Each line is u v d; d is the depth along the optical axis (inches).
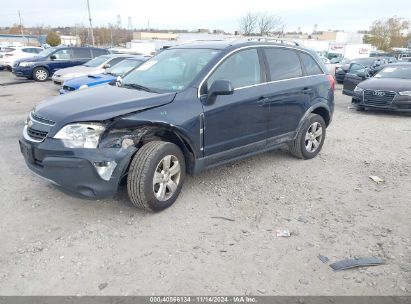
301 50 233.3
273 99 203.3
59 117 147.8
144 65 209.2
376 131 340.2
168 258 130.9
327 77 247.3
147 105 155.9
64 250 134.5
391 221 161.3
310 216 164.9
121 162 146.4
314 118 237.6
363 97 426.0
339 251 137.5
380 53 2250.2
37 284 116.7
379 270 126.9
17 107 426.3
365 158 252.4
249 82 193.3
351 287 118.3
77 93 176.4
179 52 201.9
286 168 226.1
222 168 221.5
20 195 177.3
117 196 178.1
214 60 179.8
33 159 153.7
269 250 137.3
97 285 116.8
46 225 151.4
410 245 142.3
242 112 186.5
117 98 160.6
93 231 147.3
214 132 176.2
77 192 147.2
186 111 163.8
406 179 212.4
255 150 203.6
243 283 118.9
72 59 731.4
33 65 697.6
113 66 463.8
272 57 209.5
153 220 156.9
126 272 123.1
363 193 191.6
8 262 127.2
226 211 167.3
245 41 201.0
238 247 138.8
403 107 404.5
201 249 136.9
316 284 119.3
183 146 169.3
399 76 453.7
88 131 142.9
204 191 187.5
